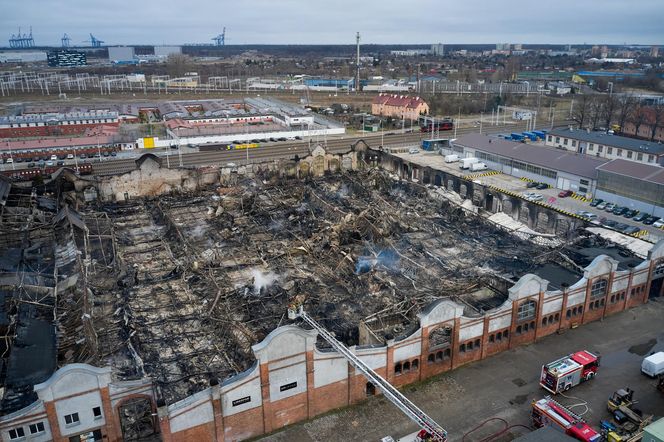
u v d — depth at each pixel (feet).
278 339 136.87
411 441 140.46
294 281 204.95
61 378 123.13
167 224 266.36
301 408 147.95
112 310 185.26
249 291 197.06
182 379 146.72
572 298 191.62
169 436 127.54
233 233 256.93
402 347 158.40
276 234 258.98
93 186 297.94
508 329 180.24
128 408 140.15
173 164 439.22
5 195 274.57
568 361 165.48
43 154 450.30
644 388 164.14
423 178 351.05
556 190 366.84
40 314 181.37
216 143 517.55
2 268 204.74
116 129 535.19
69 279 201.16
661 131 509.76
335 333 172.24
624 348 184.55
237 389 135.03
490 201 306.76
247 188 323.57
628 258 217.77
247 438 141.49
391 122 646.33
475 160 427.74
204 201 304.91
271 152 487.61
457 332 167.63
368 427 147.43
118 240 248.32
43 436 125.59
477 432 146.30
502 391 162.61
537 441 126.31
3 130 512.63
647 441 123.34
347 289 200.13
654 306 212.23
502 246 242.78
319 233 252.01
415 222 272.72
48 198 290.56
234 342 164.55
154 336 169.07
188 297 194.18
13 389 140.67
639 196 312.09
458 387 164.14
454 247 244.42
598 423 149.28
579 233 248.52
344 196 316.81
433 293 193.57
